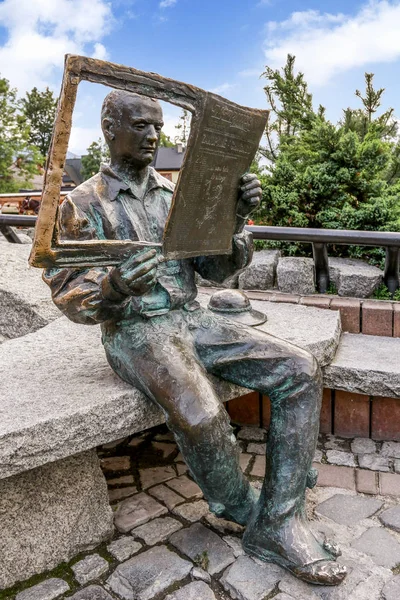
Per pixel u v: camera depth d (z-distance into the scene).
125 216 2.06
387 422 3.02
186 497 2.48
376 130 5.69
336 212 4.25
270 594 1.89
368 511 2.37
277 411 2.04
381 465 2.76
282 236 3.60
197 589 1.93
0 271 4.09
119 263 1.79
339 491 2.53
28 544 2.01
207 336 2.18
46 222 1.60
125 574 2.00
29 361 2.50
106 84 1.59
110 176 2.09
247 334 2.16
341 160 4.41
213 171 1.92
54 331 3.02
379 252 4.04
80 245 1.69
